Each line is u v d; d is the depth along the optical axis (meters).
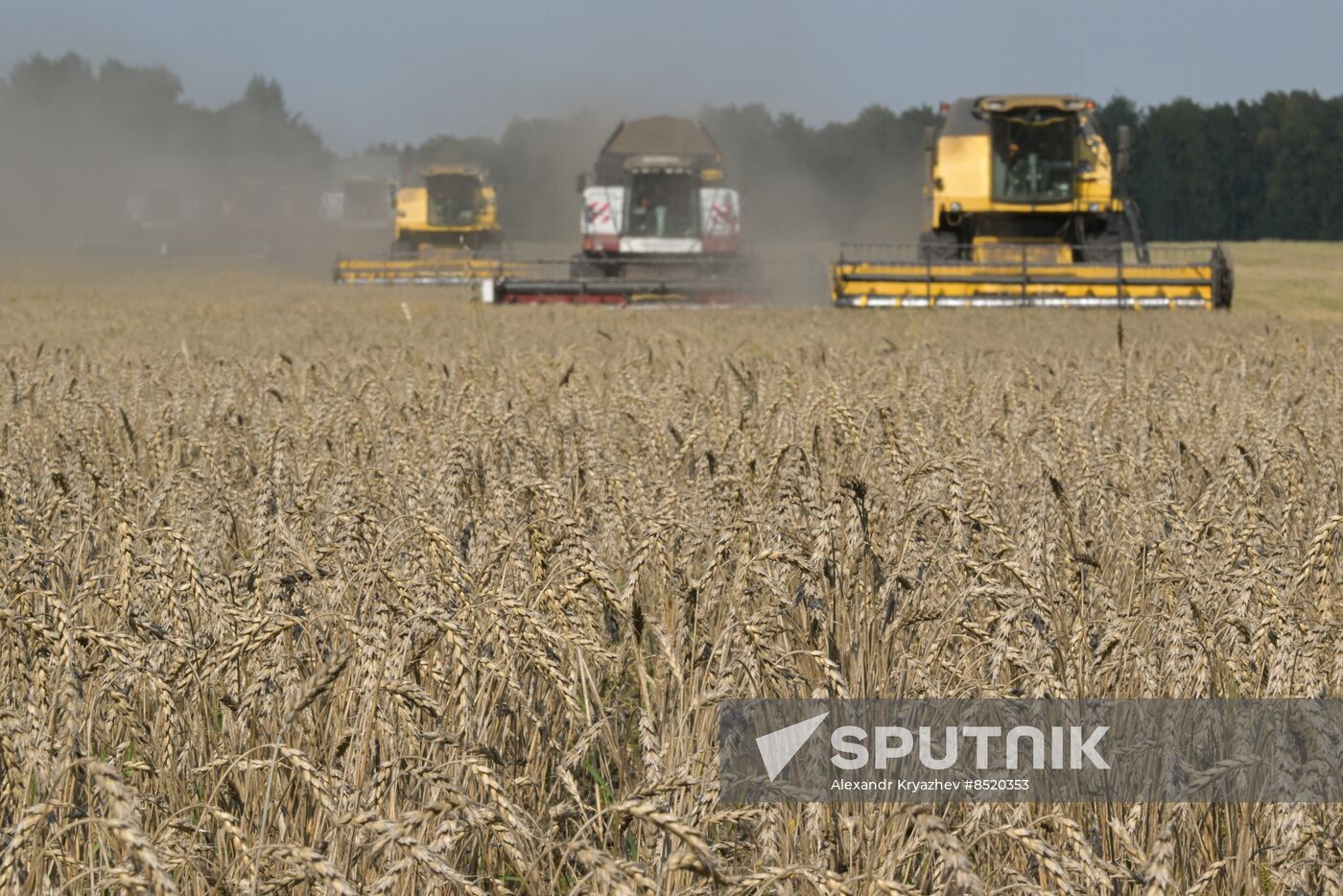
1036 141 97.81
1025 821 11.30
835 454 21.89
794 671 12.70
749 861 12.01
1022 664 12.12
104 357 47.25
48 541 17.97
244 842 10.72
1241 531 16.48
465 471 18.91
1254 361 44.25
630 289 99.62
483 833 11.77
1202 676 12.66
